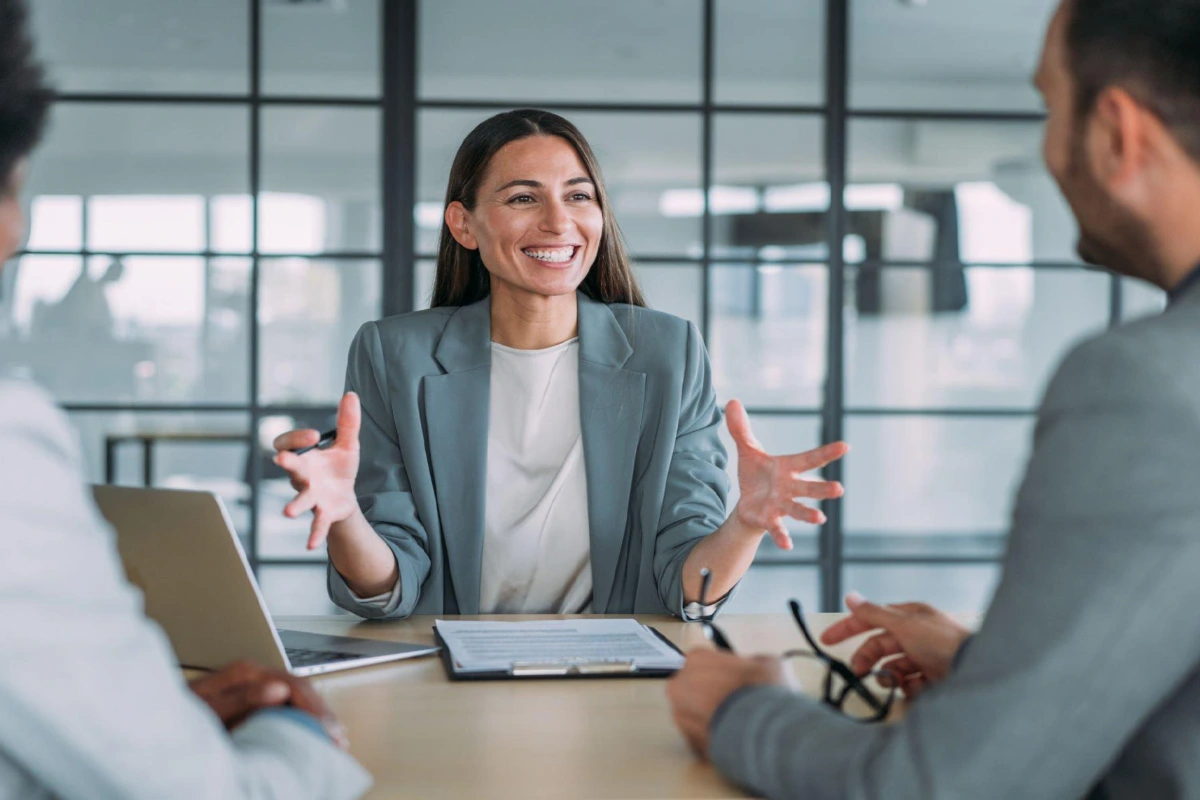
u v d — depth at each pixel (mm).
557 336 1899
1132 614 679
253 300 3969
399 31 3953
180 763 689
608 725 1049
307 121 3959
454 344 1873
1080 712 691
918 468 4176
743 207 4098
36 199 3908
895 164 4145
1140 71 753
